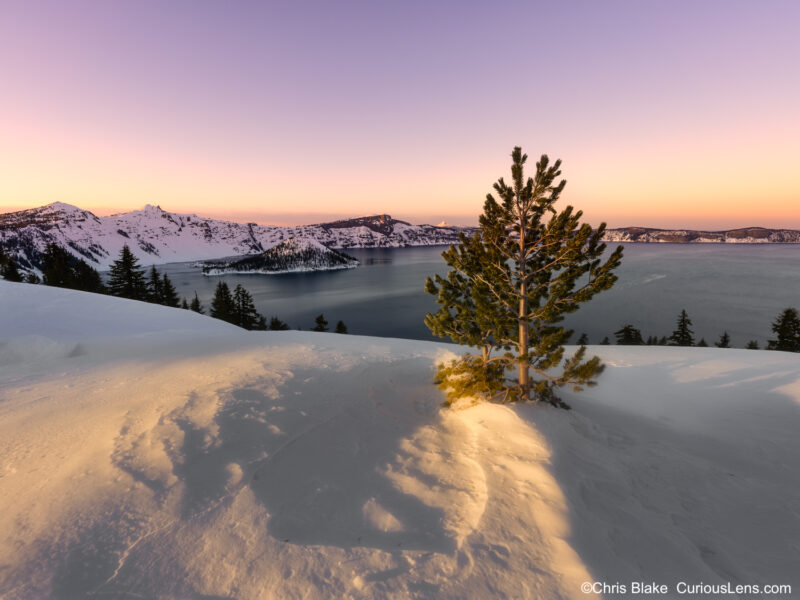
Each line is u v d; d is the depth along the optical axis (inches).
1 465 177.5
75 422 231.3
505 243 275.1
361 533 135.9
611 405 336.2
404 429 249.0
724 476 207.0
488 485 165.2
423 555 123.2
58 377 348.2
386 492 164.7
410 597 106.1
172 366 393.1
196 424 220.4
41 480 163.3
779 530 159.2
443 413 281.4
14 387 314.0
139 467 173.0
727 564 135.3
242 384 313.1
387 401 312.8
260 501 152.4
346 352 519.5
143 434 208.7
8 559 118.0
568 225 241.3
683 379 418.3
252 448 198.7
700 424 292.0
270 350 507.5
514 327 281.6
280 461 188.7
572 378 267.1
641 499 173.3
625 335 2178.9
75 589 107.8
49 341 479.2
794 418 291.0
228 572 115.8
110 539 128.4
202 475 169.0
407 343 627.2
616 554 130.0
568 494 158.9
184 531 133.3
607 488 176.4
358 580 112.3
